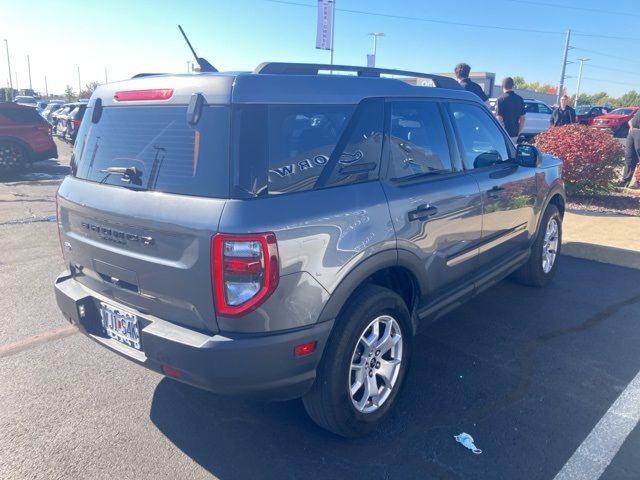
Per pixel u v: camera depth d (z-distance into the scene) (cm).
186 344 255
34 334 444
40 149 1423
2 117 1370
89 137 329
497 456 294
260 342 252
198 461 292
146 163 282
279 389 266
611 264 630
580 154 878
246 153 252
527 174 472
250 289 246
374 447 303
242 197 248
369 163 309
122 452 298
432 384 367
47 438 310
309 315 266
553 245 552
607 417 329
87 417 330
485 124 436
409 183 334
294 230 255
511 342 430
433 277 356
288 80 279
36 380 372
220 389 257
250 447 304
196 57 356
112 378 376
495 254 439
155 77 293
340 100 301
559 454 296
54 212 913
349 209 284
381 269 305
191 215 252
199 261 250
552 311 491
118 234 287
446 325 462
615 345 425
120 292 298
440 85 406
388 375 320
